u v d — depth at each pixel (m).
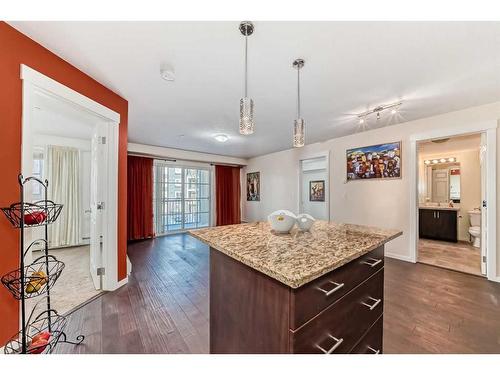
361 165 3.96
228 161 6.55
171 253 4.01
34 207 1.55
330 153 4.50
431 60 1.80
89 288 2.49
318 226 1.78
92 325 1.81
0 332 1.36
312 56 1.76
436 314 1.96
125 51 1.71
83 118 2.30
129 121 3.40
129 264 3.38
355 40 1.56
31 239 1.54
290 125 3.58
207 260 3.59
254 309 1.02
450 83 2.19
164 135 4.21
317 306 0.89
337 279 0.99
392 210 3.56
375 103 2.68
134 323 1.84
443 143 4.49
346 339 1.05
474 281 2.67
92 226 2.64
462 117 2.89
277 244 1.19
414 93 2.42
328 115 3.11
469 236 4.72
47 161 4.17
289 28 1.45
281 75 2.05
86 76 2.04
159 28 1.45
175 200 5.99
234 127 3.70
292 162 5.43
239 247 1.13
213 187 6.55
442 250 4.07
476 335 1.67
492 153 2.67
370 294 1.26
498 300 2.21
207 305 2.15
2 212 1.38
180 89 2.34
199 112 3.02
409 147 3.38
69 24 1.41
